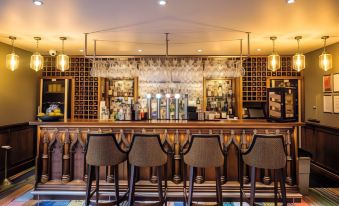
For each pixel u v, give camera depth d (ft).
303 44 16.01
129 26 12.35
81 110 20.40
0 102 15.83
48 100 19.94
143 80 19.95
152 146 9.93
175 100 15.71
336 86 15.48
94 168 11.60
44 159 11.98
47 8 9.99
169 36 14.25
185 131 11.76
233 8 10.00
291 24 11.91
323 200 12.00
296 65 14.47
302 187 12.49
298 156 12.62
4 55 16.15
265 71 19.93
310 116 18.53
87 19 11.31
